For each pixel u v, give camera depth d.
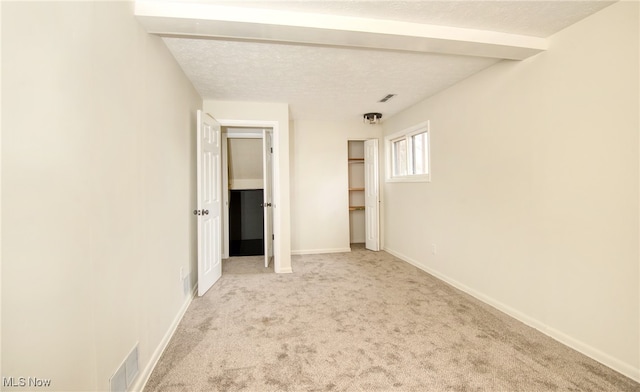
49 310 0.91
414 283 3.22
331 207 4.90
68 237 0.99
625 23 1.61
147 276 1.68
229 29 1.78
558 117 1.98
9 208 0.78
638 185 1.57
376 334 2.09
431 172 3.52
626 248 1.62
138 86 1.60
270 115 3.67
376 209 4.91
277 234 3.70
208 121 3.09
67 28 1.00
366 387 1.53
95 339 1.14
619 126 1.65
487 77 2.62
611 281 1.69
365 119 4.58
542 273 2.11
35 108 0.86
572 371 1.65
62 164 0.97
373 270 3.76
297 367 1.71
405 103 3.80
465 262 2.95
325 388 1.53
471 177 2.84
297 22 1.75
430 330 2.14
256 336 2.08
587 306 1.82
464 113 2.92
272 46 2.16
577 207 1.87
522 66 2.26
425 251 3.71
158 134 1.90
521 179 2.28
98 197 1.17
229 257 4.61
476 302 2.67
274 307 2.59
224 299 2.79
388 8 1.72
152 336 1.74
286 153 3.71
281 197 3.70
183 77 2.59
